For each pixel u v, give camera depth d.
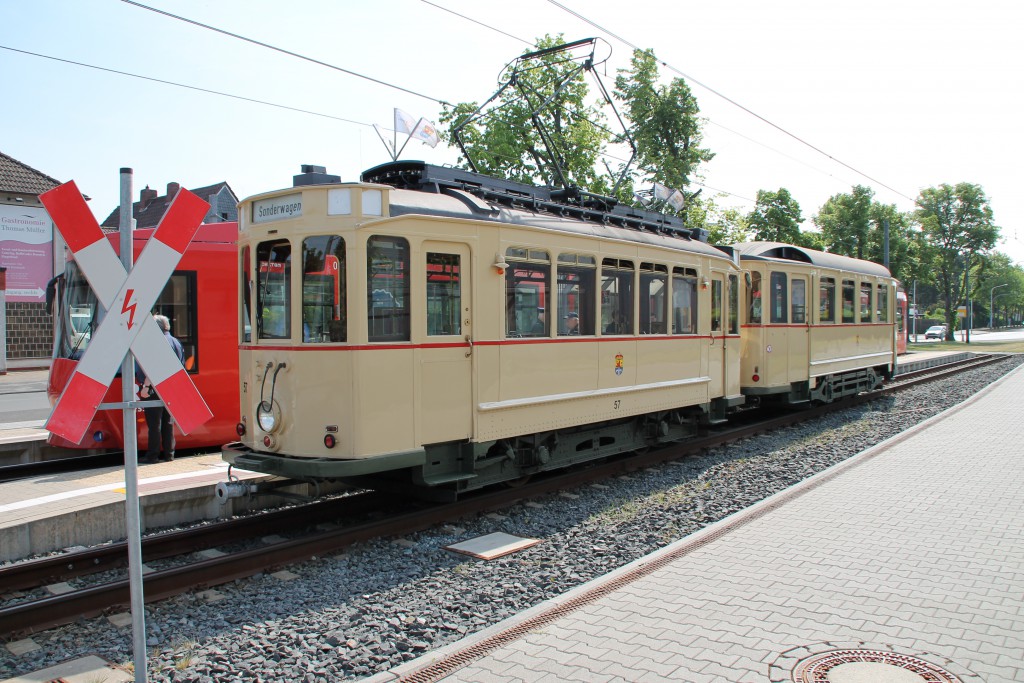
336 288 6.34
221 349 10.25
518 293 7.60
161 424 9.14
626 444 9.89
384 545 6.51
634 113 26.30
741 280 12.72
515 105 22.17
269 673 4.08
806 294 14.27
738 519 6.70
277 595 5.34
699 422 11.52
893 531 6.29
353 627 4.72
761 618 4.45
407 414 6.60
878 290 17.84
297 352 6.50
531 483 8.41
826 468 9.69
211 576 5.54
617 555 6.25
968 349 44.19
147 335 3.29
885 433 12.48
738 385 12.02
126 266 3.26
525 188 8.65
